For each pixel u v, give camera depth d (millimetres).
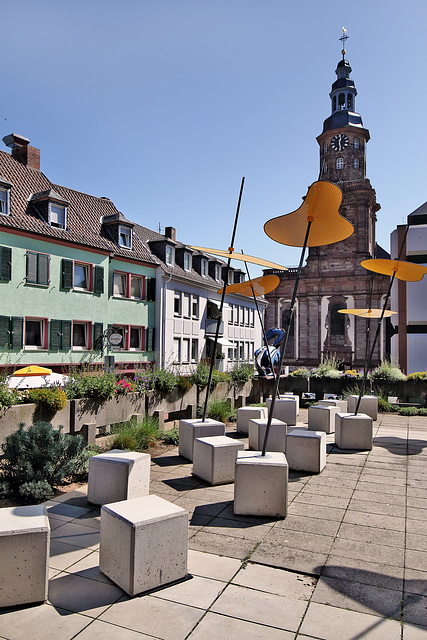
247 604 4184
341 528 5965
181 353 34156
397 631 3789
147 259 31312
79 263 25875
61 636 3705
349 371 23359
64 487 7574
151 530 4383
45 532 4180
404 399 21516
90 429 9789
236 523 6125
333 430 12492
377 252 68125
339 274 54688
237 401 16500
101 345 26641
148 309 31438
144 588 4352
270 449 9711
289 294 56875
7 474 7383
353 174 57062
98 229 29297
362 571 4824
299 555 5188
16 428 8391
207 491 7496
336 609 4109
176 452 10242
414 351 30969
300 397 18938
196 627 3832
